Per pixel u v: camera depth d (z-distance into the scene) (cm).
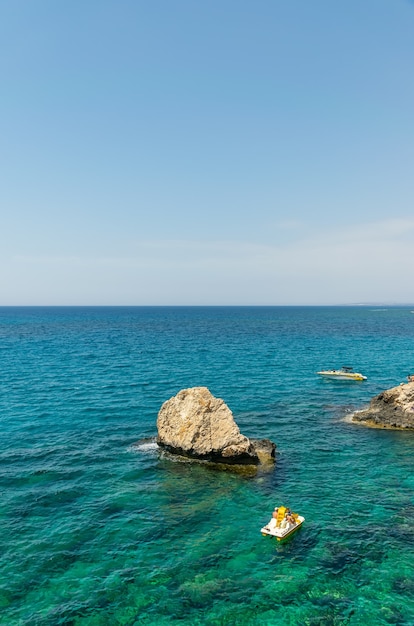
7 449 3303
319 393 5256
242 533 2203
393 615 1659
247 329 15738
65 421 4012
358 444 3519
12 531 2184
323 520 2328
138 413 4284
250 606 1706
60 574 1877
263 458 3153
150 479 2838
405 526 2267
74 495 2591
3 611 1661
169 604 1714
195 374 6278
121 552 2036
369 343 10725
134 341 10962
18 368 6625
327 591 1791
